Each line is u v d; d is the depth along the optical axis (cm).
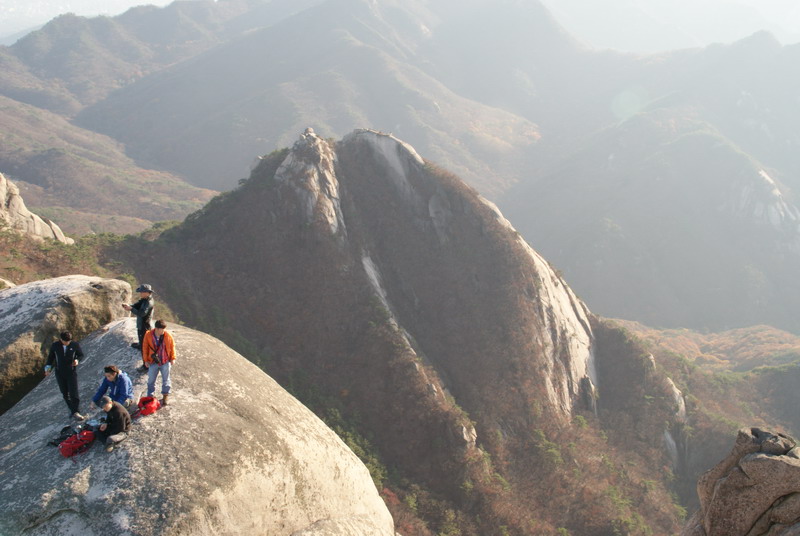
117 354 1126
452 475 4316
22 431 966
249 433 973
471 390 5131
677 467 5459
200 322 4903
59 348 1001
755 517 935
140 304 1125
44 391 1105
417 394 4750
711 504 991
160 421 921
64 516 765
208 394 1023
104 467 834
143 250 5378
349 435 4412
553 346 5603
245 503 870
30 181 17788
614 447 5247
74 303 1295
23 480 824
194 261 5572
